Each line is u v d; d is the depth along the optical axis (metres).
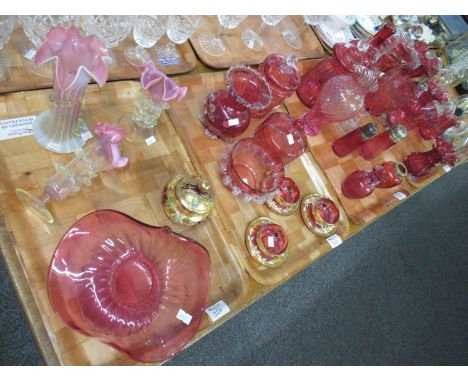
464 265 2.28
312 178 1.11
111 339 0.63
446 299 2.10
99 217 0.70
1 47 0.74
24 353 1.07
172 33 0.99
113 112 0.85
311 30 1.35
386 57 1.27
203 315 0.74
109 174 0.79
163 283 0.75
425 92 1.36
